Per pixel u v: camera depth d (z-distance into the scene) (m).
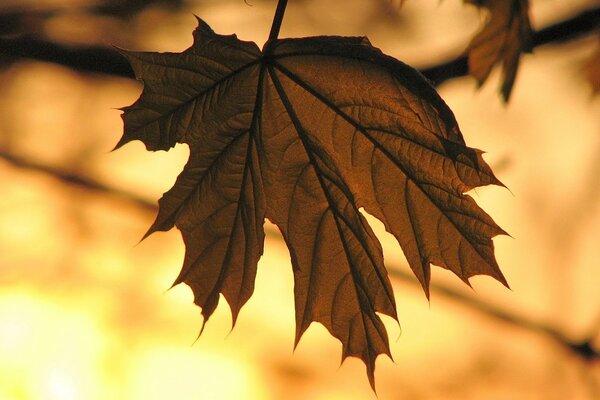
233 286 1.02
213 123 1.02
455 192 1.02
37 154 2.29
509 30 1.09
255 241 1.02
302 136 1.03
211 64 1.02
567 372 2.33
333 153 1.03
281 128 1.03
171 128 1.01
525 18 1.09
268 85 1.02
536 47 1.17
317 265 1.03
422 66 1.17
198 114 1.02
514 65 1.09
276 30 1.02
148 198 2.20
